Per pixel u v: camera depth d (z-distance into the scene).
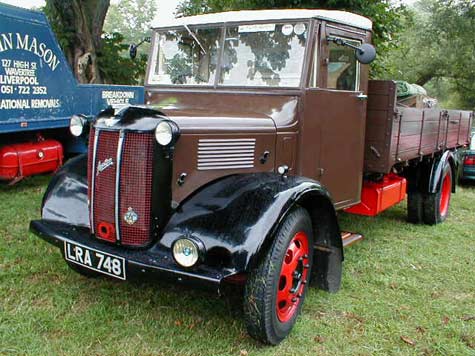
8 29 6.62
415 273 4.71
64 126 7.79
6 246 4.82
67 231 3.44
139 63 12.38
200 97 4.25
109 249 3.19
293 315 3.42
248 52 4.09
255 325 3.11
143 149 3.10
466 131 7.84
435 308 3.95
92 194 3.31
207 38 4.25
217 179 3.45
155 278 2.99
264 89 3.98
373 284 4.41
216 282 2.81
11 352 3.05
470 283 4.51
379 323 3.67
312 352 3.23
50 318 3.46
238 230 2.97
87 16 11.44
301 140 3.94
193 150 3.31
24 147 7.27
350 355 3.23
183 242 2.88
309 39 3.88
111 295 3.87
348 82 4.44
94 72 11.30
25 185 7.68
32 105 7.13
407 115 5.29
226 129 3.47
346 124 4.46
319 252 3.86
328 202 3.55
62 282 4.06
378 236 5.92
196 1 10.68
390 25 9.80
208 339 3.30
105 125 3.22
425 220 6.50
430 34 28.19
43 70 7.27
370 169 5.08
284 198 3.14
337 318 3.72
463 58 27.27
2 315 3.46
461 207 7.84
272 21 4.00
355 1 8.64
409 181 6.39
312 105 3.97
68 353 3.07
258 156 3.66
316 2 8.76
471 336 3.54
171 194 3.21
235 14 4.19
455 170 6.98
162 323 3.49
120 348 3.15
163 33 4.52
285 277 3.28
